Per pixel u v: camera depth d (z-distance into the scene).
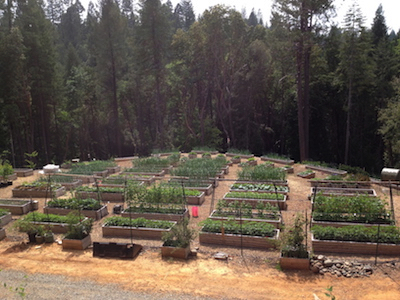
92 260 10.81
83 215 14.91
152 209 14.69
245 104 44.81
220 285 8.99
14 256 11.30
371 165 40.94
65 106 44.91
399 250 10.27
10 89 32.34
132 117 52.59
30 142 38.56
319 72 39.56
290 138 43.62
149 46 41.38
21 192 18.64
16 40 31.48
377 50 40.22
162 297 8.47
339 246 10.63
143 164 24.50
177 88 45.28
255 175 19.14
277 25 31.55
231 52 43.28
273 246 11.13
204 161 23.94
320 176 22.44
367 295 8.25
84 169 23.22
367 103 38.72
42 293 8.86
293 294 8.41
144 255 11.06
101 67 43.50
